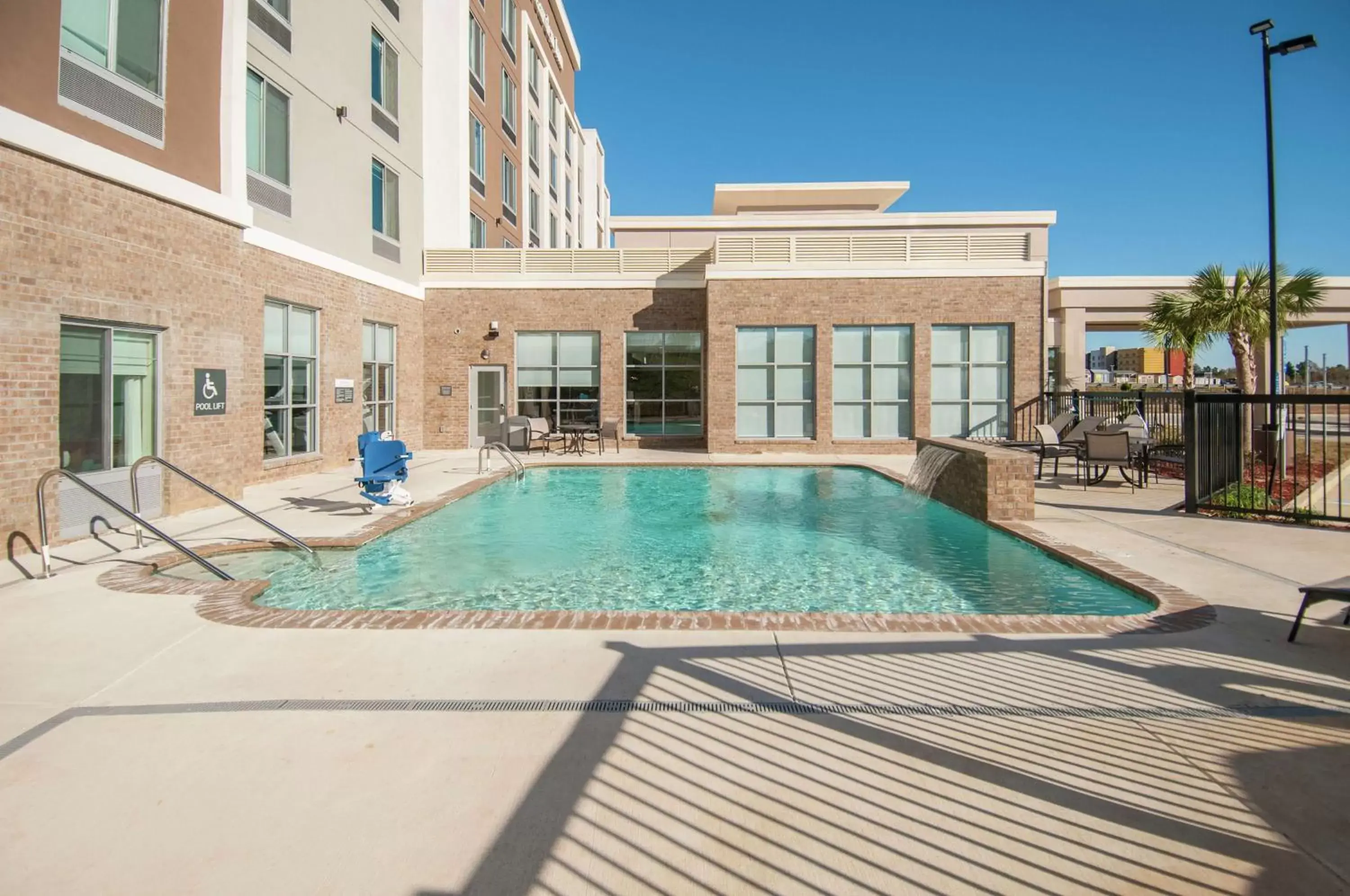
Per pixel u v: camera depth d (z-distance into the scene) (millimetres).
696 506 10680
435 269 19266
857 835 2506
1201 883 2254
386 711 3443
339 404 14656
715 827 2555
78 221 7512
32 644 4348
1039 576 6613
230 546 7410
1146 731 3236
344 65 14750
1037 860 2371
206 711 3449
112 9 8078
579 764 2965
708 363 18141
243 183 10164
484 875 2309
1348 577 5547
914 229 24500
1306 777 2844
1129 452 11430
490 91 23781
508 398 19297
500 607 5824
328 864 2357
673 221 25203
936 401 17672
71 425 7672
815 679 3830
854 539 8328
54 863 2354
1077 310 23828
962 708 3479
